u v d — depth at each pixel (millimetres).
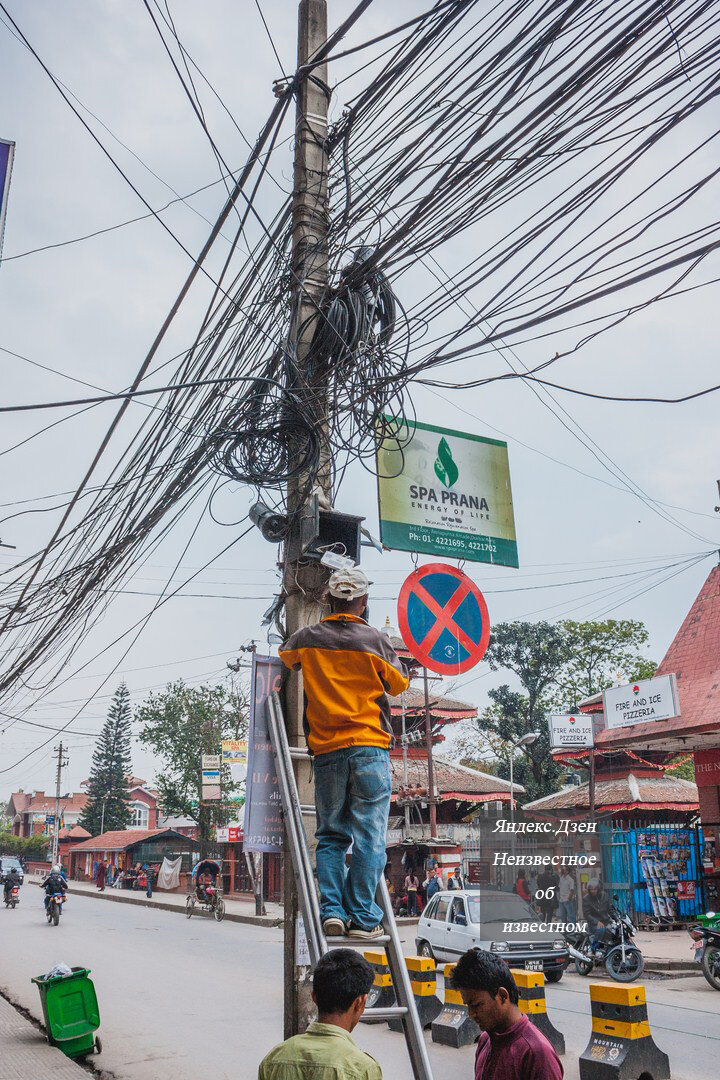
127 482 7387
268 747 5312
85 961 17734
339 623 4324
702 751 21281
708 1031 10328
